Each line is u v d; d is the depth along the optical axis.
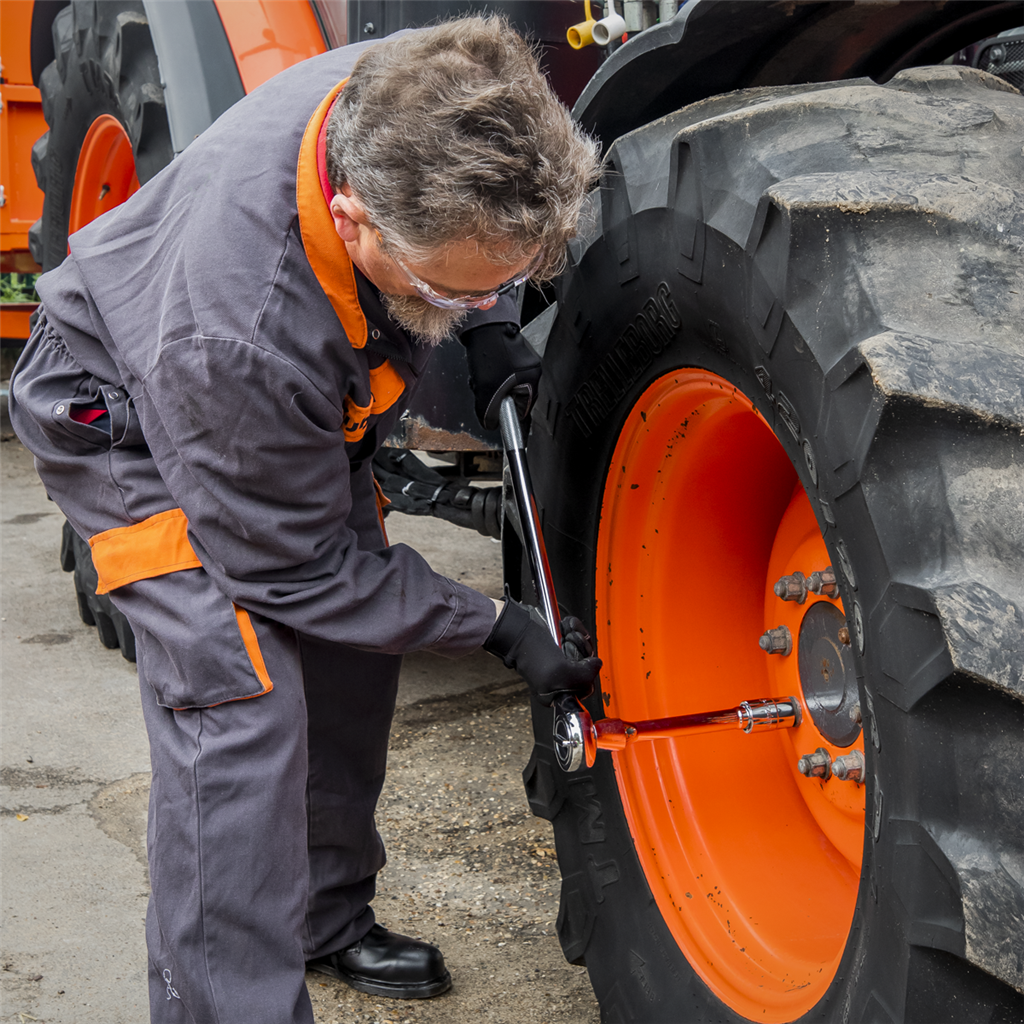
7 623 3.32
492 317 1.65
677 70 1.42
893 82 1.32
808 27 1.36
